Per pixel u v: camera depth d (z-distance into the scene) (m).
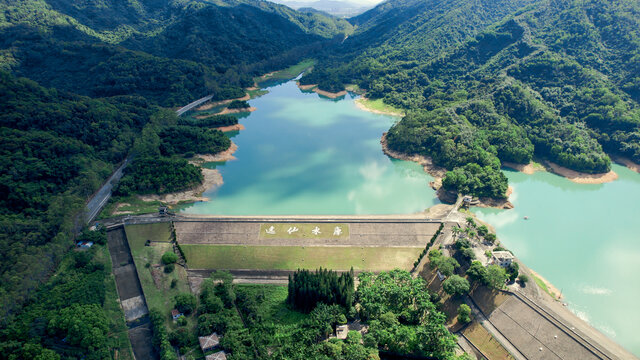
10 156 164.62
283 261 144.50
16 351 95.00
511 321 113.12
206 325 109.12
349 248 150.50
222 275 129.62
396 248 150.50
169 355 99.94
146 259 141.12
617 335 115.75
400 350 105.44
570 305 126.88
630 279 139.12
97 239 147.88
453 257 139.12
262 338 108.19
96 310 110.75
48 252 130.38
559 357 101.75
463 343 110.88
